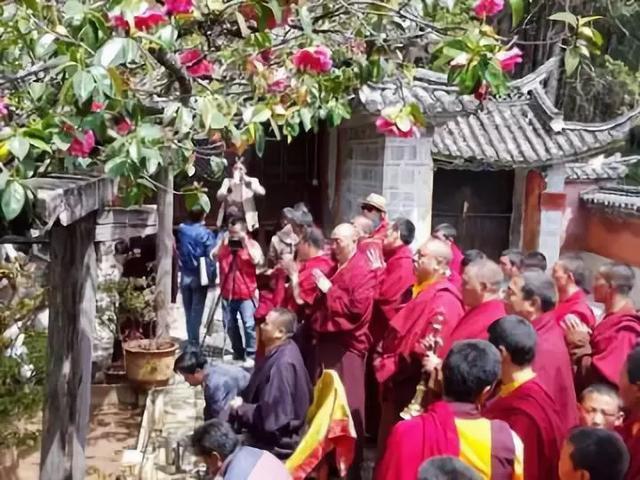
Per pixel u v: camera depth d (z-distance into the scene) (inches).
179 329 361.1
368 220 236.5
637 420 122.7
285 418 177.6
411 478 111.1
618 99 613.6
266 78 164.2
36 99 117.5
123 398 280.1
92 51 107.3
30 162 102.9
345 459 172.6
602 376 170.1
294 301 224.7
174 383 287.7
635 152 642.2
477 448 109.6
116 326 298.0
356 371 202.1
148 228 176.7
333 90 181.8
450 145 404.5
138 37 110.4
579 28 142.4
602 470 104.0
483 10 135.0
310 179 527.2
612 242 470.0
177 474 215.9
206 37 147.6
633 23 607.2
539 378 149.4
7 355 235.8
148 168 118.6
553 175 424.2
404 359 181.5
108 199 149.4
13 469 222.8
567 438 108.8
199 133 153.4
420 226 355.9
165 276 298.2
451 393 114.8
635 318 175.3
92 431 257.1
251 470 128.9
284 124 172.4
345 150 440.5
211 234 318.7
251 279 307.6
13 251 250.4
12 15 120.0
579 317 182.2
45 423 148.5
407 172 352.8
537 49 582.6
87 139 112.8
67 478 149.6
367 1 152.0
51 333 146.5
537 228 439.2
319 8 169.5
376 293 206.1
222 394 191.8
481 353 114.8
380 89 318.0
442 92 319.6
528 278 160.1
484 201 453.4
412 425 114.3
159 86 156.4
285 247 253.1
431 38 161.2
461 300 181.0
